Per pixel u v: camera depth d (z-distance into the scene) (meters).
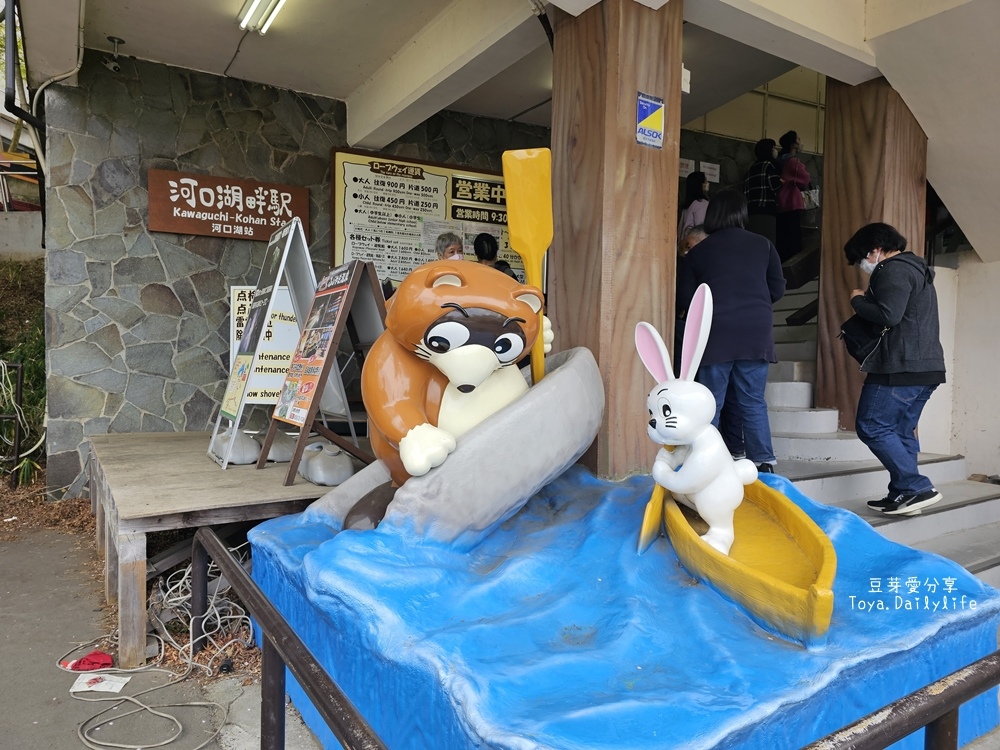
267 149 5.76
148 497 2.88
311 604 2.09
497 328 2.28
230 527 3.50
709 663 1.67
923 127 4.59
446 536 2.27
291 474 3.16
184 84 5.44
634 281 3.25
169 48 5.09
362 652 1.87
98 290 5.25
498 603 2.00
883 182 4.51
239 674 2.62
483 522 2.35
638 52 3.20
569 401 2.42
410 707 1.64
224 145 5.60
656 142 3.29
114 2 4.42
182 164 5.46
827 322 4.88
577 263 3.31
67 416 5.20
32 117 4.92
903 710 1.10
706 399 2.09
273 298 3.75
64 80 5.03
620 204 3.19
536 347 2.71
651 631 1.78
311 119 5.92
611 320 3.17
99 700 2.42
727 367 3.35
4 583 3.61
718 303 3.36
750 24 3.70
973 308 5.26
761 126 7.80
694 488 2.12
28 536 4.46
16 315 8.09
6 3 4.35
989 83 4.05
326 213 6.01
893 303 3.17
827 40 3.99
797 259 6.70
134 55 5.23
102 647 2.84
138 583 2.68
